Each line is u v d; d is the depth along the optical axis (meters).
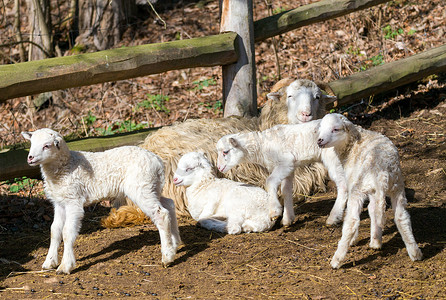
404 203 4.46
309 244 5.01
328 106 7.25
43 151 4.51
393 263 4.48
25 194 6.84
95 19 13.23
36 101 11.34
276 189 5.25
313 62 10.41
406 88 9.14
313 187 6.59
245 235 5.31
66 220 4.70
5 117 11.18
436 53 8.62
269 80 10.20
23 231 5.86
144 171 4.75
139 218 5.82
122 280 4.45
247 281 4.32
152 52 6.39
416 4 11.91
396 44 10.33
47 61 5.82
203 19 13.59
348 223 4.41
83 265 4.82
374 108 8.77
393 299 3.88
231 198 5.44
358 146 4.53
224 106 7.40
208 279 4.40
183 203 6.09
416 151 7.28
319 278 4.29
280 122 6.43
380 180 4.30
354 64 9.91
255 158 5.39
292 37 11.73
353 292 4.01
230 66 7.21
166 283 4.36
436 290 3.96
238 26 7.13
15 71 5.57
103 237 5.48
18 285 4.44
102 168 4.77
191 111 9.62
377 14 11.39
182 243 5.16
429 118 8.20
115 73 6.17
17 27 11.68
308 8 7.76
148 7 14.40
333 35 11.48
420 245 4.78
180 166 5.62
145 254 4.98
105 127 9.45
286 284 4.22
